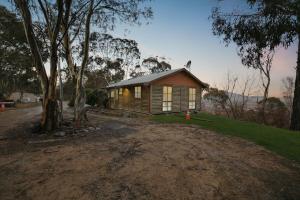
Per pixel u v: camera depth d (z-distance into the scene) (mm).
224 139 7906
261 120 22859
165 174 4434
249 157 5801
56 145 6777
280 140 8008
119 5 11078
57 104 9266
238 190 3824
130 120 13008
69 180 4055
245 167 5012
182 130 9562
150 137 8070
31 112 19391
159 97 15688
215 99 28922
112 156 5605
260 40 11234
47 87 8914
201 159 5477
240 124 11844
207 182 4105
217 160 5438
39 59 8719
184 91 17375
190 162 5223
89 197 3408
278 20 10078
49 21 9438
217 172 4629
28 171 4496
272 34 10469
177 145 6859
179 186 3898
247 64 13820
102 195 3484
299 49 12281
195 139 7789
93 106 24219
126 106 19125
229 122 12484
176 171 4613
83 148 6410
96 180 4070
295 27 9633
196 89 18375
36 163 5012
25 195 3457
